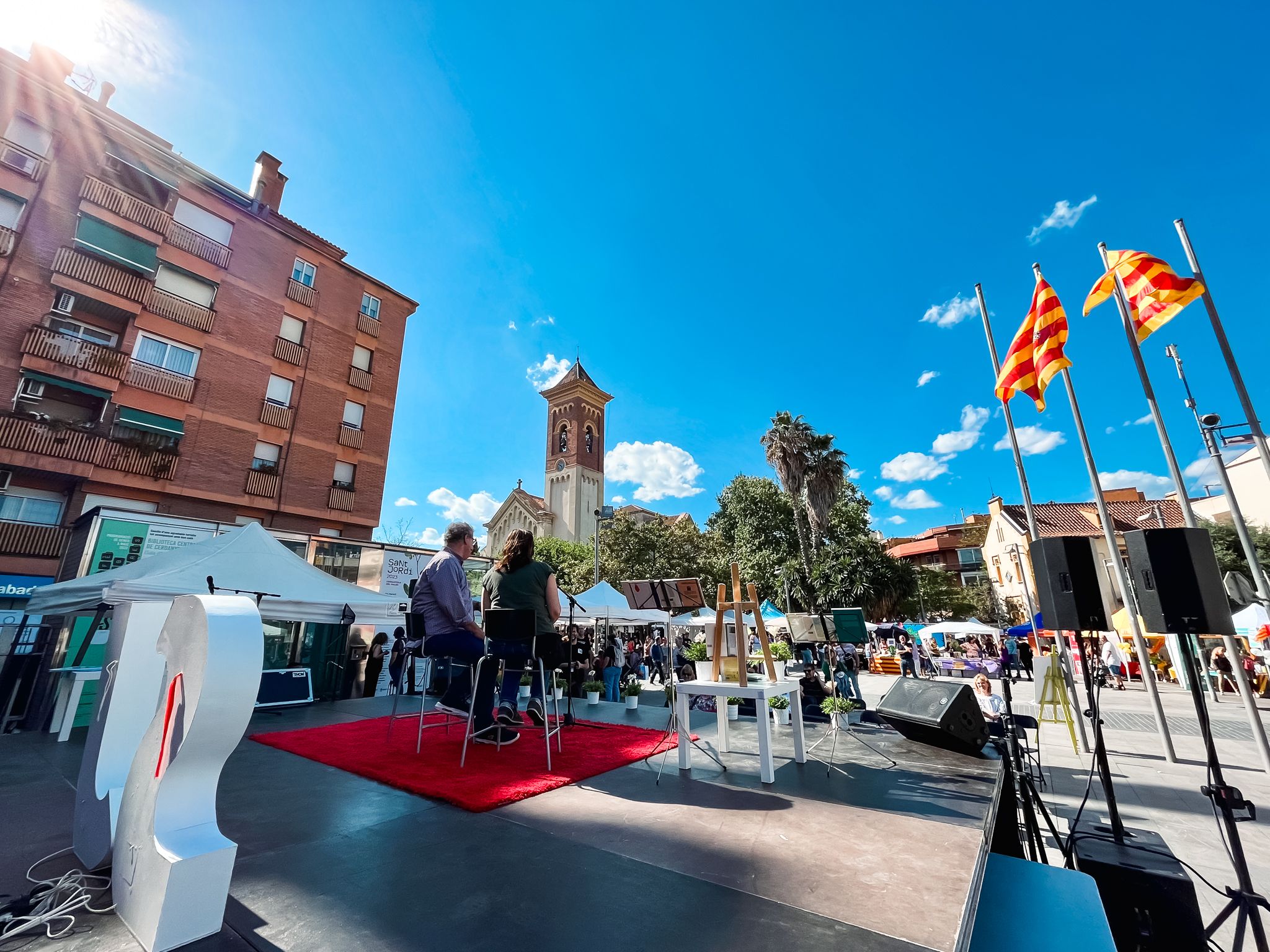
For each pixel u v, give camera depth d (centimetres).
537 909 175
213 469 1936
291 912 171
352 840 235
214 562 780
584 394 6562
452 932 160
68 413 1702
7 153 1647
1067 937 208
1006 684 439
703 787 328
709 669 425
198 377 1941
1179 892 288
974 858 218
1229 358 691
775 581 2989
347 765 373
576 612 1397
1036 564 388
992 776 362
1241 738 962
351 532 2325
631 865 210
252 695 191
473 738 415
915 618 4069
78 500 1653
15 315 1606
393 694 1202
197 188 2027
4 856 227
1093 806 575
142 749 192
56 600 742
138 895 167
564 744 462
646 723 599
